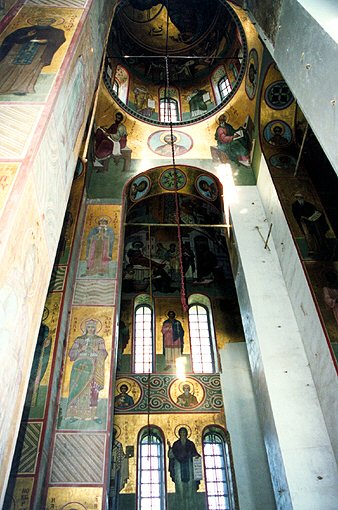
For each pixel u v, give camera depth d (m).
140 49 14.33
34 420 7.50
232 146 12.54
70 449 7.58
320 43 6.05
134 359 12.45
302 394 8.21
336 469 7.34
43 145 5.20
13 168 4.70
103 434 7.78
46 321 8.71
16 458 7.09
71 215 10.52
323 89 5.91
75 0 7.77
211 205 12.69
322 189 10.50
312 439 7.67
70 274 9.68
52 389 7.91
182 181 12.58
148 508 10.05
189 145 12.63
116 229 10.88
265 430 8.62
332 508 6.98
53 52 6.48
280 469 7.66
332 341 7.86
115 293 9.72
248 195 11.66
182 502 10.08
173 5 13.72
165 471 10.48
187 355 12.54
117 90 13.46
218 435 11.18
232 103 12.59
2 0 7.41
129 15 13.60
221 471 10.62
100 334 9.08
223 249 14.98
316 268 8.96
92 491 7.17
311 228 9.70
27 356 4.64
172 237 15.24
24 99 5.62
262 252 10.52
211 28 13.95
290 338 8.99
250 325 9.63
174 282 14.14
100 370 8.58
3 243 4.04
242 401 11.55
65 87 6.13
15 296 4.29
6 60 6.32
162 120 13.76
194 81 14.70
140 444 10.96
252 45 11.31
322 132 5.95
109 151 12.39
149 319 13.38
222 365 12.27
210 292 13.90
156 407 11.40
